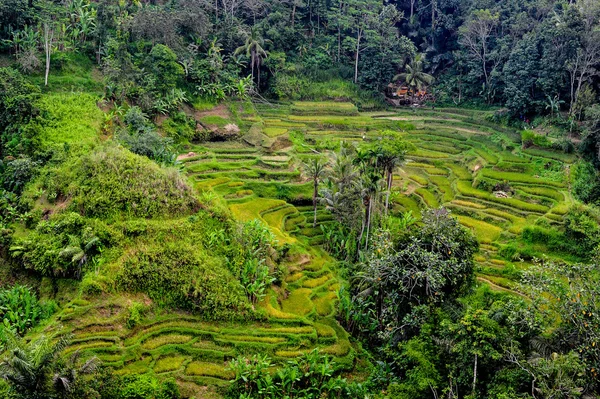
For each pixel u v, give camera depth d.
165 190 34.22
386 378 26.39
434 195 53.22
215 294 29.56
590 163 57.66
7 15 53.91
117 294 29.02
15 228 33.75
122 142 42.84
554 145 60.22
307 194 49.22
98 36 58.59
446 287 27.11
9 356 21.64
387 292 28.30
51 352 21.08
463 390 22.66
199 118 61.06
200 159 53.94
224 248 32.50
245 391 25.03
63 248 30.66
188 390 24.61
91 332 26.66
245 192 47.94
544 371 19.66
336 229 44.34
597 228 39.66
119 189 33.34
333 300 33.81
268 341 28.28
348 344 29.17
